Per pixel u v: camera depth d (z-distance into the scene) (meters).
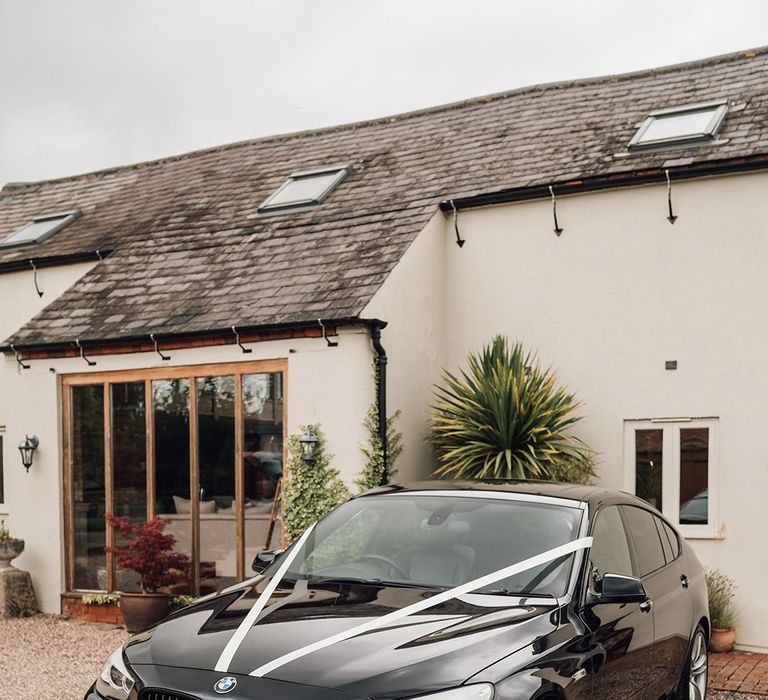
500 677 3.86
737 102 11.12
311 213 12.05
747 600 9.14
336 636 4.10
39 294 13.24
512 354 10.11
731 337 9.47
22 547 10.96
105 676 4.36
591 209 10.26
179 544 10.25
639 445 9.87
